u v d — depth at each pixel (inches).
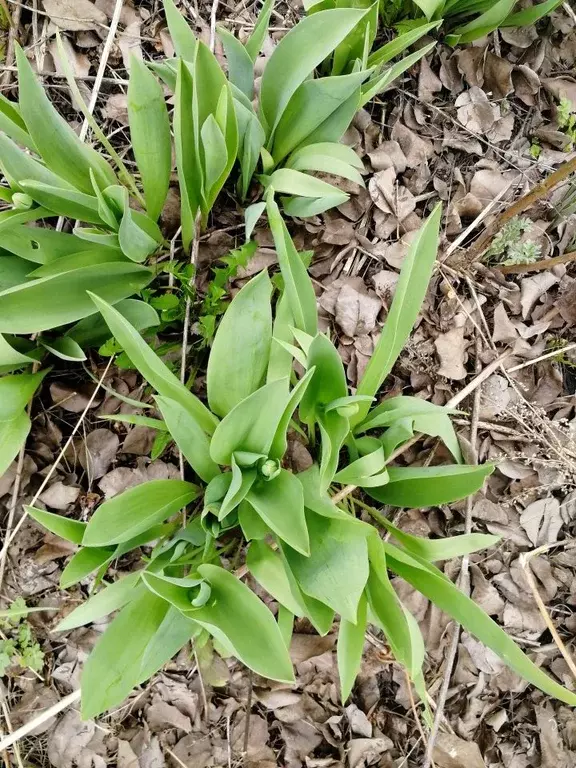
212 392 19.1
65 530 18.3
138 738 23.6
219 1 25.2
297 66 20.5
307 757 24.0
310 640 24.1
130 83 18.6
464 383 25.0
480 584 24.8
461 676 24.7
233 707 24.0
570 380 26.2
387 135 25.7
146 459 23.5
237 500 17.9
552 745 24.5
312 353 18.0
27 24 24.8
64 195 18.8
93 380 23.4
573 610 25.4
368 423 21.0
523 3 26.5
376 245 25.0
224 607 17.4
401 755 24.4
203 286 23.6
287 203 23.4
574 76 26.9
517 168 26.3
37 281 18.1
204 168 20.4
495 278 25.5
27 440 23.3
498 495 25.2
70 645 23.5
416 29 21.8
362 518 24.0
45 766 23.3
